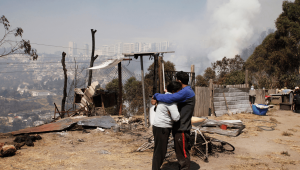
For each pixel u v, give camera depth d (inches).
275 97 705.0
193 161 174.1
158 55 339.3
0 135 237.5
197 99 434.0
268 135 281.3
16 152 181.5
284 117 454.0
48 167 151.5
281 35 1382.9
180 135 138.3
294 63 1337.4
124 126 315.0
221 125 225.3
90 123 287.7
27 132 247.3
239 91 493.0
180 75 148.3
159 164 136.9
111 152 193.2
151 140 205.9
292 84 1001.5
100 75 472.7
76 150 196.4
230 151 205.3
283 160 180.5
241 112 485.7
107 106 425.1
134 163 164.7
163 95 137.5
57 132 262.5
